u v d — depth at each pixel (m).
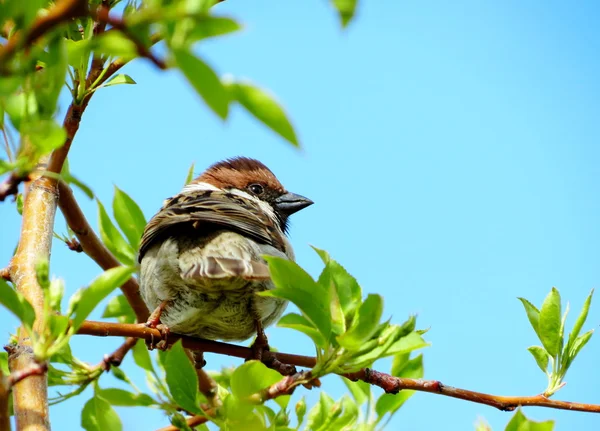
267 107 3.89
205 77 3.65
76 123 8.03
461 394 8.00
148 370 8.48
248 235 10.23
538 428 6.53
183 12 3.91
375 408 8.41
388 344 6.62
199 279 9.34
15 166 5.29
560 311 8.14
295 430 7.68
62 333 5.81
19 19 4.10
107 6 7.29
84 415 7.74
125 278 5.71
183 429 7.26
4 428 5.72
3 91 4.20
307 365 9.24
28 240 8.46
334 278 7.05
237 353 9.66
